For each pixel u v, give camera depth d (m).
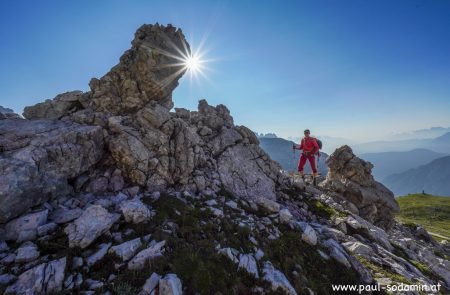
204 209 11.65
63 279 6.19
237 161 19.44
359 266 11.39
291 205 17.97
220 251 8.64
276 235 11.60
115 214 8.86
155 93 17.28
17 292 5.68
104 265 7.06
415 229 33.44
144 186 12.90
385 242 16.28
